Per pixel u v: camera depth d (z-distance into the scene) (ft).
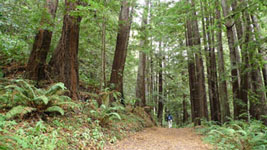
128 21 34.06
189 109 73.10
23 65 27.37
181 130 33.45
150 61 61.77
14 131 11.37
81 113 19.53
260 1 17.76
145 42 43.14
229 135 19.24
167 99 62.03
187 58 40.91
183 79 63.46
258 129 19.47
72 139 13.66
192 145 18.63
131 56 55.52
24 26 20.40
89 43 37.63
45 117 15.14
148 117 40.57
